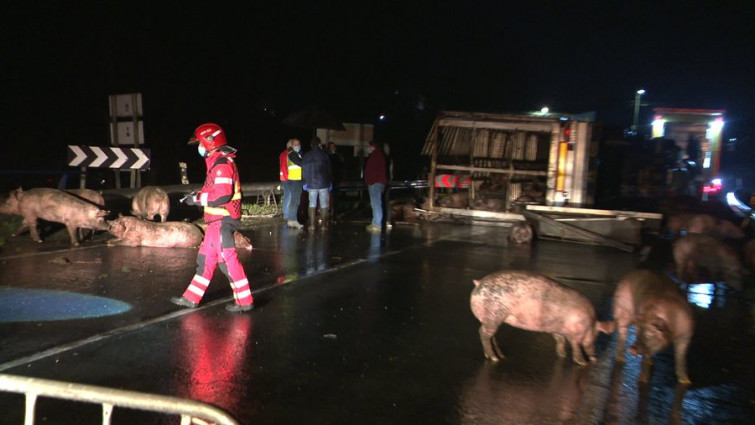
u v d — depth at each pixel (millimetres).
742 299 7445
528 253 10125
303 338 5324
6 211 9320
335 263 8625
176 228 9344
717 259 7855
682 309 4496
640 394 4367
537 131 15039
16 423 3535
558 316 4738
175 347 4941
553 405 4137
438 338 5465
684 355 4602
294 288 7078
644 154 18281
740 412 4141
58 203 8984
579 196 13938
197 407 2246
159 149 20219
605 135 16828
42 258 8172
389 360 4875
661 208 15258
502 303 4781
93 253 8625
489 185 15508
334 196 13422
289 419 3789
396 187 17391
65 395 2342
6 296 6281
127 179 17750
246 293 5996
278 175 23734
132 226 9133
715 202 18875
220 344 5066
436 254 9719
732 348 5531
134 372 4391
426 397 4191
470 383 4461
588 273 8656
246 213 13586
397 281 7652
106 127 19375
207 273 6051
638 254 10359
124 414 3713
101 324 5438
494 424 3828
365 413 3916
